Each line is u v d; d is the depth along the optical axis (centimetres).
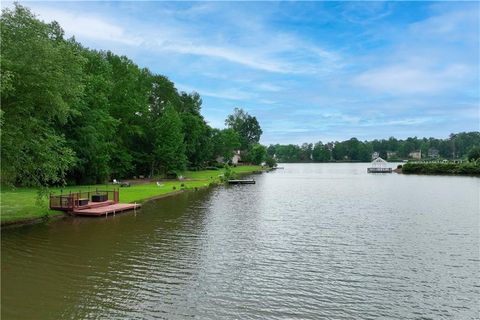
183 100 9775
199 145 10062
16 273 1650
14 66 2223
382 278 1689
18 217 2700
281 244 2270
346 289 1550
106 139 5791
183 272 1722
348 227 2800
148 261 1873
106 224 2739
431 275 1734
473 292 1537
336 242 2334
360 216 3300
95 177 5491
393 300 1446
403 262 1928
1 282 1541
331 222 3005
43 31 2411
